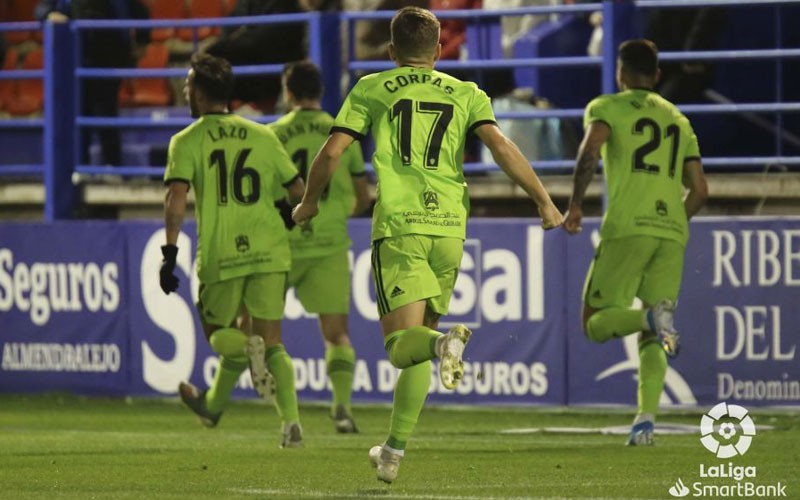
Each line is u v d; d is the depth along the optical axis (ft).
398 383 69.87
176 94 157.48
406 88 72.43
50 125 142.31
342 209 109.40
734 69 139.85
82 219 145.18
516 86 137.39
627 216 95.30
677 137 96.89
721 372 117.29
